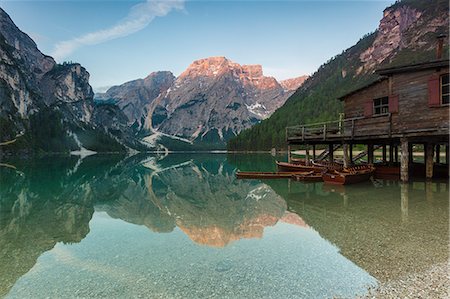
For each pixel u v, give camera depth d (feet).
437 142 90.53
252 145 554.87
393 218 45.88
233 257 32.65
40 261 33.04
